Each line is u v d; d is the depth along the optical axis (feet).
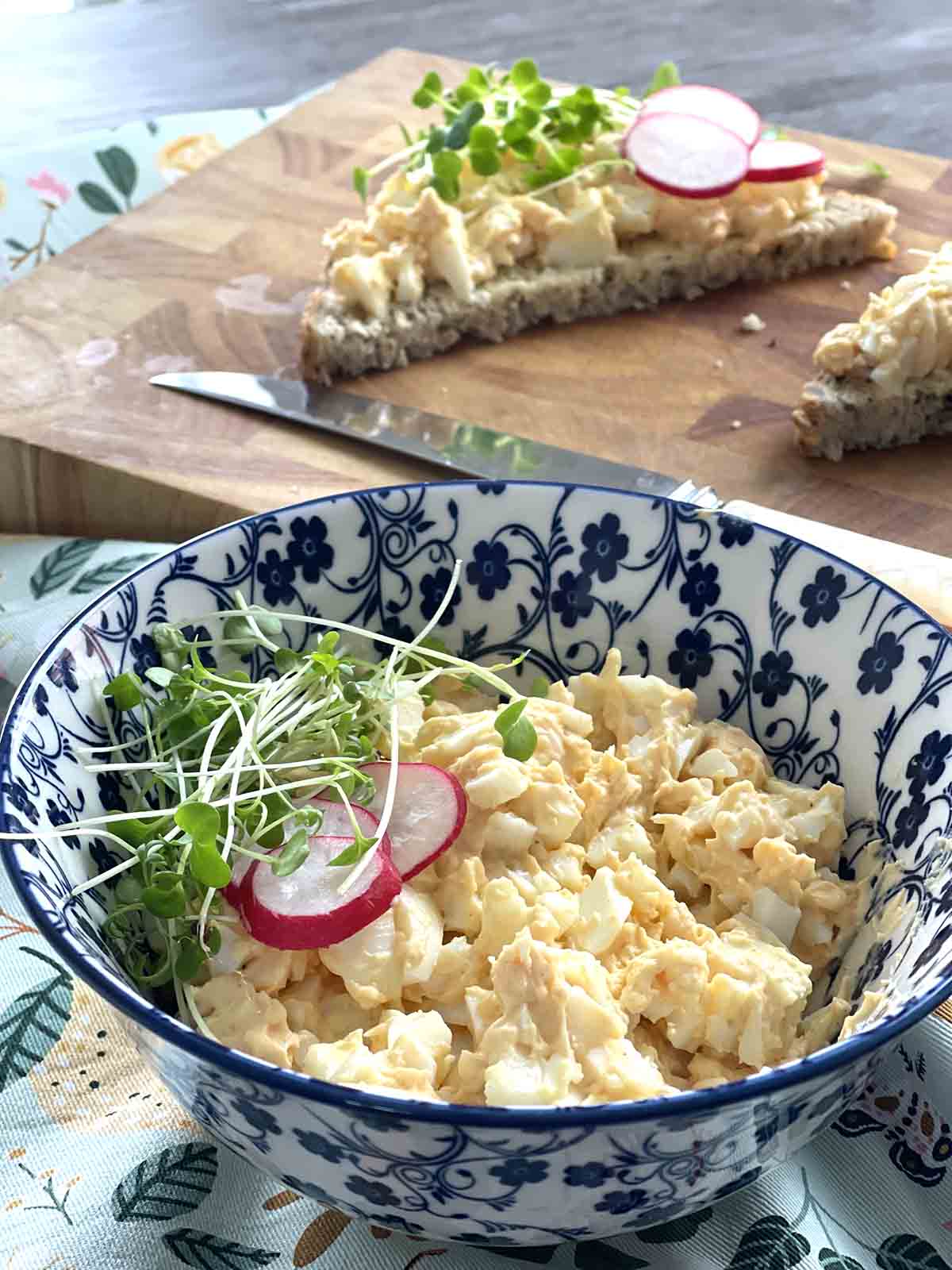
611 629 0.53
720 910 0.45
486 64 1.35
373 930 0.41
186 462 0.76
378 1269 0.43
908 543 0.73
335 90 1.16
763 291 0.94
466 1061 0.38
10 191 1.06
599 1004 0.38
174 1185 0.45
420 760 0.46
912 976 0.38
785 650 0.51
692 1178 0.36
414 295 0.87
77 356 0.86
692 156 0.93
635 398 0.84
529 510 0.52
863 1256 0.43
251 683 0.48
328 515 0.51
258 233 0.99
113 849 0.44
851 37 1.37
